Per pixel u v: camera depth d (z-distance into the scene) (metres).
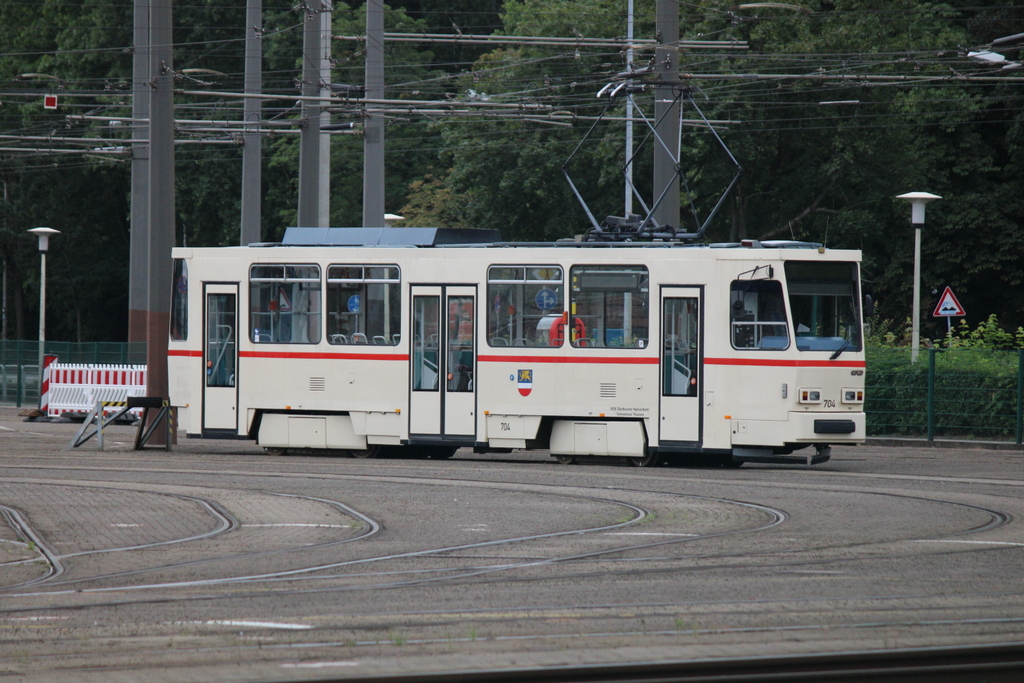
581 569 43.47
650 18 175.50
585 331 80.12
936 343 126.06
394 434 83.88
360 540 49.41
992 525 53.91
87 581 41.41
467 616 36.31
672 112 100.62
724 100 168.25
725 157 174.38
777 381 76.25
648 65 102.56
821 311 77.25
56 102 136.38
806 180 182.25
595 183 189.62
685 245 79.56
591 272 80.06
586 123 185.38
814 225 188.88
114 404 94.50
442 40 120.38
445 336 82.94
